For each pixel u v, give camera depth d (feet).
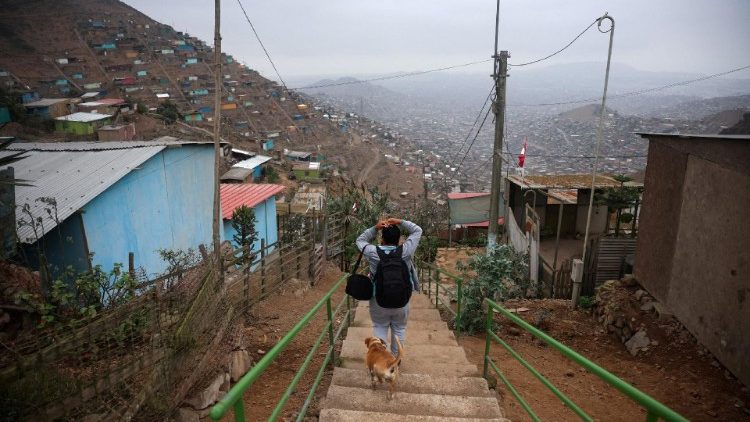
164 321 15.25
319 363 20.72
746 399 19.29
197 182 45.57
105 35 377.50
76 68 312.71
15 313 16.51
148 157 35.83
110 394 12.37
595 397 20.04
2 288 16.93
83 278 19.31
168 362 13.82
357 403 13.71
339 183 174.09
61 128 151.84
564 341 27.99
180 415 14.39
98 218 30.89
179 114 237.45
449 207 83.10
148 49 368.48
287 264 35.09
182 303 16.96
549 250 55.01
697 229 24.14
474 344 26.61
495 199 46.03
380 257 14.60
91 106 176.96
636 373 22.79
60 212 27.68
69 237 26.61
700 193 23.99
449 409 13.47
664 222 27.68
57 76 293.64
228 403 6.71
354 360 17.97
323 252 43.42
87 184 31.17
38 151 39.70
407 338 21.61
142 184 36.37
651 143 29.53
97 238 30.73
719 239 22.24
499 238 61.26
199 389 15.51
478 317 29.27
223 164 128.77
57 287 17.25
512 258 36.96
